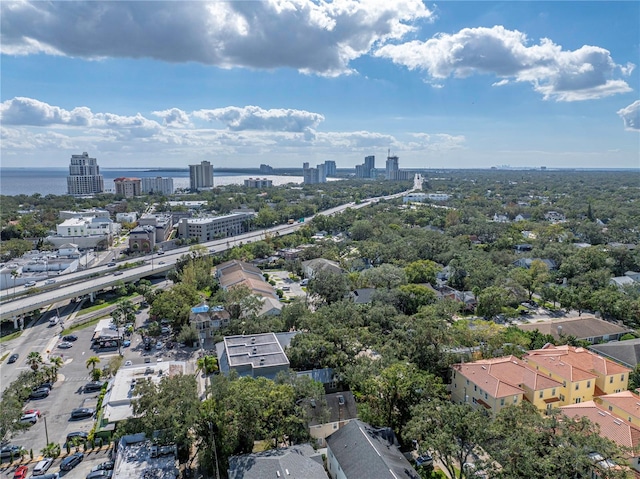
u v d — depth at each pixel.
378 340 96.88
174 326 125.56
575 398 81.50
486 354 95.56
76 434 77.81
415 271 162.88
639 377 89.88
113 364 100.62
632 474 54.25
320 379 89.69
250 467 60.28
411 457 70.50
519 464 50.84
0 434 71.25
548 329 115.50
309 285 150.62
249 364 91.94
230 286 147.75
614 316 134.50
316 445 72.44
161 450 68.62
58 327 133.75
